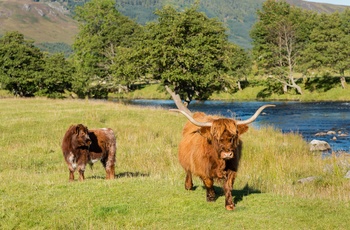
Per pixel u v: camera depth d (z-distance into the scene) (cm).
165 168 1561
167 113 3170
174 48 4116
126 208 858
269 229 738
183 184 1067
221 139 767
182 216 813
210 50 4259
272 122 3681
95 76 7688
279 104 5578
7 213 841
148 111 3186
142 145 2086
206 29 4291
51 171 1541
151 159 1742
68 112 2900
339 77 6856
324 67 6556
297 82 7119
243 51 7319
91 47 7725
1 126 2333
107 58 7775
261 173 1528
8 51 6175
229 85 4678
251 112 4609
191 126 965
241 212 827
